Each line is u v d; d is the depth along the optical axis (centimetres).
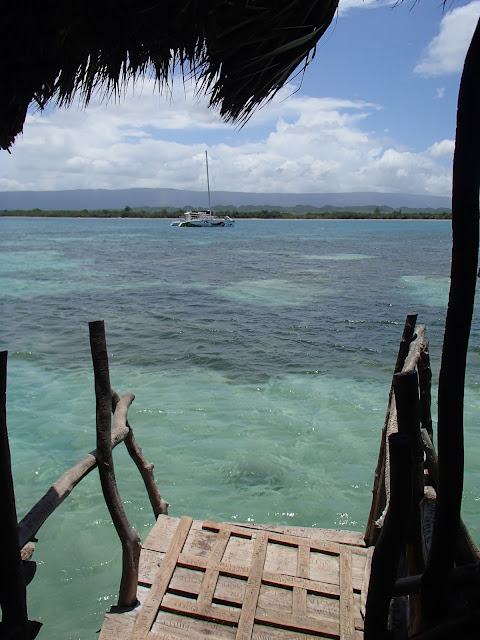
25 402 940
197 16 208
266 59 230
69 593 489
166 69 244
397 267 3272
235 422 870
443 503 166
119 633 354
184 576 395
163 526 453
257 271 3025
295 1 206
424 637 172
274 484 682
